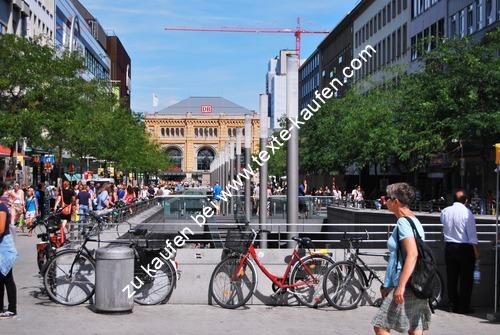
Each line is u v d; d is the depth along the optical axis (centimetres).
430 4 5738
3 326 1068
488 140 3300
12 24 5609
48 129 3716
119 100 6544
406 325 727
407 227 726
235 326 1093
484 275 1288
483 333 1059
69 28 8369
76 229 1426
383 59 7294
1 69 3538
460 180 4662
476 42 3425
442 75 3366
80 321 1114
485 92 3181
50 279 1249
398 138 3800
